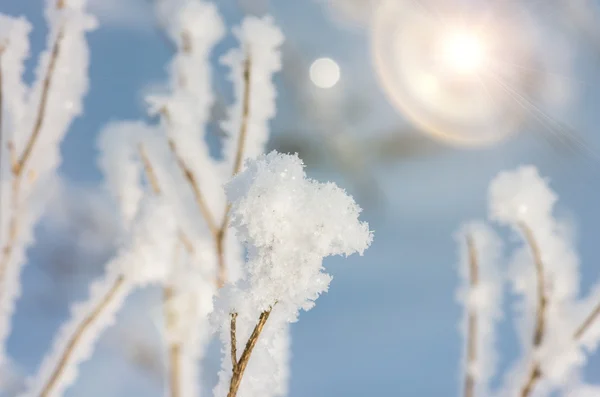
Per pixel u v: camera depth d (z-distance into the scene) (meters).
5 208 0.51
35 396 0.49
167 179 0.52
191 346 0.51
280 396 0.48
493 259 0.51
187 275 0.51
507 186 0.50
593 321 0.50
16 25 0.52
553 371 0.50
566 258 0.50
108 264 0.51
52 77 0.52
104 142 0.52
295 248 0.43
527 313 0.50
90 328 0.50
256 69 0.51
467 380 0.51
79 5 0.53
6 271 0.51
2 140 0.51
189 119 0.52
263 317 0.43
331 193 0.43
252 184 0.43
